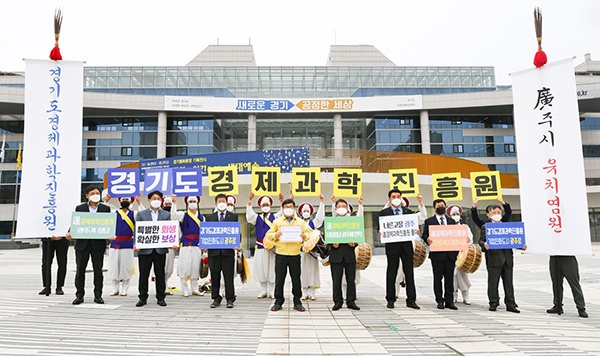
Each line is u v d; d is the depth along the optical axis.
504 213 7.05
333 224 6.41
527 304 7.23
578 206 6.14
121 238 7.69
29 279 10.79
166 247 6.55
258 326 5.18
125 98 34.62
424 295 8.31
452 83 39.06
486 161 36.12
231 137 38.34
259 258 7.66
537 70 6.66
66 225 6.95
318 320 5.57
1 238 36.31
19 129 38.09
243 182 19.73
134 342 4.40
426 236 6.80
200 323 5.33
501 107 35.06
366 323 5.41
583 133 37.03
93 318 5.58
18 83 38.19
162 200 6.92
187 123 36.34
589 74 40.22
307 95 38.34
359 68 39.25
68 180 7.02
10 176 37.28
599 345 4.34
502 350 4.13
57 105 7.12
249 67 38.72
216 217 6.79
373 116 36.81
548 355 3.97
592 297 7.91
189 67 38.50
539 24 6.69
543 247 6.31
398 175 7.44
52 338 4.54
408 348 4.23
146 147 36.03
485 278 11.45
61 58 7.22
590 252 5.97
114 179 7.40
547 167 6.42
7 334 4.69
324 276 12.30
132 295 7.79
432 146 36.12
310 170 7.29
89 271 13.34
